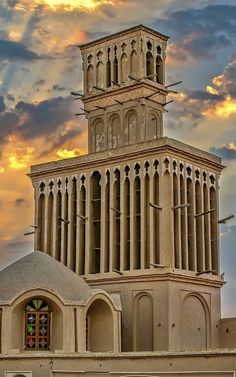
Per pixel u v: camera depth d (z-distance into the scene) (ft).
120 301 212.43
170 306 209.46
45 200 238.89
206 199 230.89
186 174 224.33
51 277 201.57
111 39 241.55
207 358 160.86
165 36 243.40
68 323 194.59
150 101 234.58
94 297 200.23
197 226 226.79
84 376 174.50
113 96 238.07
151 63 237.45
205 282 224.12
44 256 210.59
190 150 225.35
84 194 231.09
